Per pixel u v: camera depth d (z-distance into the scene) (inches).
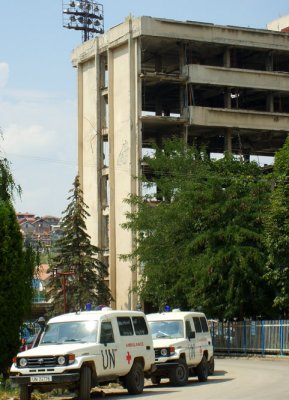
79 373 781.3
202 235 1834.4
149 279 2058.3
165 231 2055.9
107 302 2503.7
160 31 2640.3
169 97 2979.8
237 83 2746.1
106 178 2859.3
